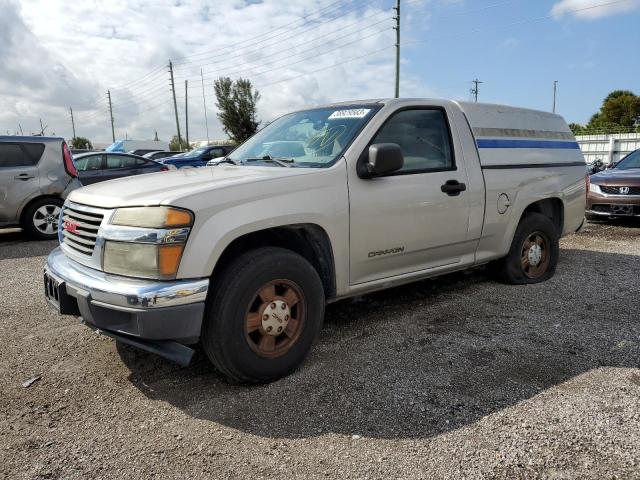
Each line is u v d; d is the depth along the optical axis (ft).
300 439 8.33
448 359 11.19
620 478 7.24
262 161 12.48
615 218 31.12
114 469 7.63
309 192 10.57
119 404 9.50
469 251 14.48
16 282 18.49
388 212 11.91
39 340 12.62
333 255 11.10
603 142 78.02
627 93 191.62
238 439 8.36
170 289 8.77
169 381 10.37
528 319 13.66
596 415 8.82
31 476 7.48
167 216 8.85
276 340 10.31
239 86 129.29
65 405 9.50
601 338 12.27
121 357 11.53
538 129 16.87
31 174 27.07
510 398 9.47
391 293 16.03
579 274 18.34
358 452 7.97
